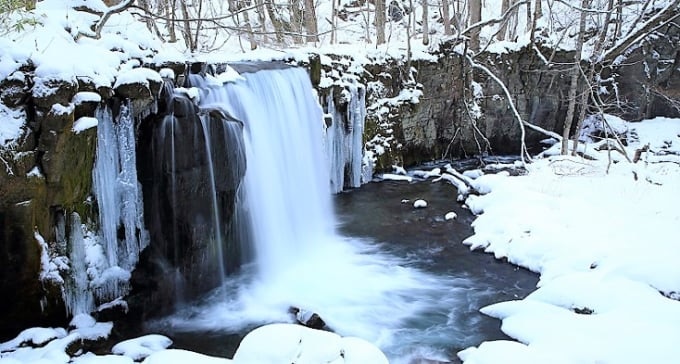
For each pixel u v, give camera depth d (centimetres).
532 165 1303
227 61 919
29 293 534
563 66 1605
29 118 502
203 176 691
